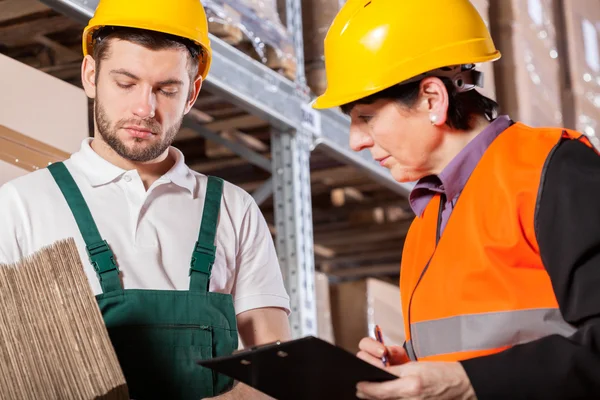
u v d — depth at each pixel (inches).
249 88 121.4
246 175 161.0
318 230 191.8
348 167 160.6
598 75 217.6
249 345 92.3
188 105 94.7
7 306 69.4
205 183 93.7
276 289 94.6
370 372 64.0
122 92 86.0
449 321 73.5
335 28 82.0
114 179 88.0
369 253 205.3
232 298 89.0
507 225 71.7
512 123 78.7
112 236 85.8
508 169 73.2
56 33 118.1
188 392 83.2
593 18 221.9
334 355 62.0
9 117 98.0
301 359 62.9
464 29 79.2
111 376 69.3
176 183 90.1
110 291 82.9
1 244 83.4
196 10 92.0
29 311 69.8
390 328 175.2
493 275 71.8
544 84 190.7
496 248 71.8
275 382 66.6
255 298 92.7
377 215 185.6
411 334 76.9
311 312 128.3
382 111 77.7
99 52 87.6
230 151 149.9
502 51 178.4
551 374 65.5
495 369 66.2
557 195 69.2
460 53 77.8
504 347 71.1
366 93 76.7
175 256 87.4
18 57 123.5
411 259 83.2
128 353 82.0
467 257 73.3
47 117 101.7
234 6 120.5
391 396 65.7
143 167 90.8
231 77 118.0
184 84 88.8
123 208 87.4
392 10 79.0
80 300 70.9
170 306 84.1
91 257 83.6
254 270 93.6
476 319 72.1
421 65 76.7
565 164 70.2
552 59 198.5
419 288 76.3
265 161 136.5
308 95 136.6
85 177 88.0
